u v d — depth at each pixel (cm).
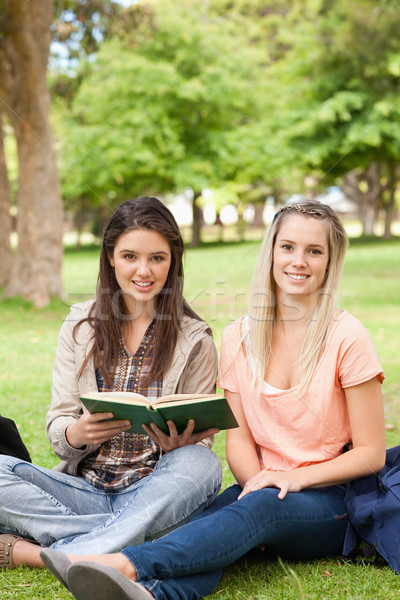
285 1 2775
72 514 229
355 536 228
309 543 224
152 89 2214
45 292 1075
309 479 222
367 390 229
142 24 1280
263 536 210
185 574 191
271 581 215
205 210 2692
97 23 1166
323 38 2217
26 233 1087
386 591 205
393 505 215
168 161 2291
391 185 2456
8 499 225
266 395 238
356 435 231
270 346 241
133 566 184
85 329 247
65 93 1475
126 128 2234
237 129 2383
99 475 243
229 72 2345
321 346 234
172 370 242
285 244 237
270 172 2397
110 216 246
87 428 225
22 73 1021
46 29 1013
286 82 2458
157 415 209
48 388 573
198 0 2561
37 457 368
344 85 2258
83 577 172
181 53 2270
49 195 1099
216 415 218
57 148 2205
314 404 233
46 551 183
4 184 1259
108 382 244
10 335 854
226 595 204
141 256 238
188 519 222
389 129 2128
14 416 470
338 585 212
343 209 2988
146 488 221
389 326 903
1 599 201
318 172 2456
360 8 2034
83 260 1170
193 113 2317
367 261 1727
